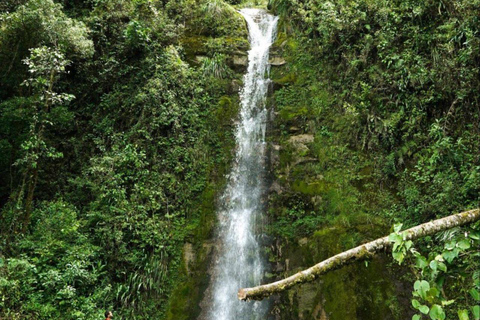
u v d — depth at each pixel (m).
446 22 7.73
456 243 2.35
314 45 10.62
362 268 6.95
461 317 2.23
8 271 6.20
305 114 9.57
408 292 6.51
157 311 7.19
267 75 10.84
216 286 7.70
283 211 8.40
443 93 7.59
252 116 10.13
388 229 7.25
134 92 10.02
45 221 7.43
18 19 7.96
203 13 11.87
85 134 9.88
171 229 8.19
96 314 6.39
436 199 6.75
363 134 8.53
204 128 9.67
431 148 7.32
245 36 11.88
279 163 9.12
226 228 8.48
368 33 9.21
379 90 8.53
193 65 10.86
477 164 6.65
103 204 8.25
